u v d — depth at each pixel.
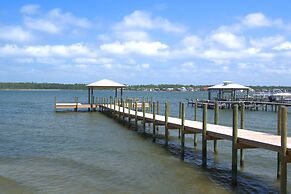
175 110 60.53
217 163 17.92
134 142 24.39
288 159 11.56
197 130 18.28
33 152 20.64
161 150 21.38
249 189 13.67
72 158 18.94
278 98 66.50
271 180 14.91
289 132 31.53
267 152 20.44
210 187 13.89
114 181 14.64
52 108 61.66
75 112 50.75
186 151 21.05
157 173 15.91
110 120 39.38
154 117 24.84
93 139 25.75
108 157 19.27
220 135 16.09
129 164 17.62
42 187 13.82
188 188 13.75
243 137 14.38
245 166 17.23
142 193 13.14
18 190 13.46
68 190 13.47
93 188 13.72
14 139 25.77
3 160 18.39
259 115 50.66
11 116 45.56
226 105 64.38
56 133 29.12
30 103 80.81
